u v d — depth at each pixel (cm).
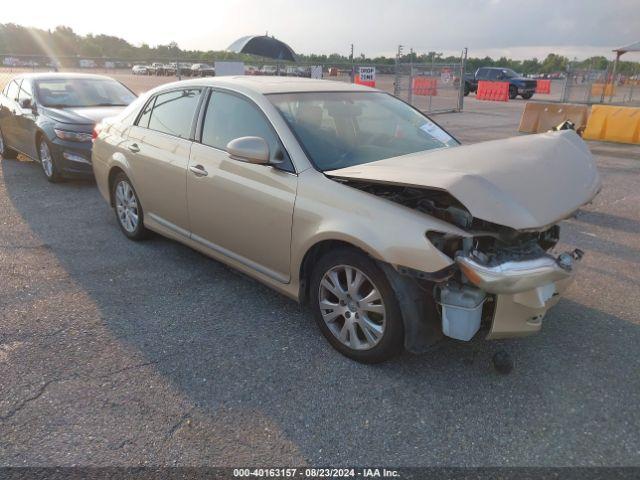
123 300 400
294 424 267
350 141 368
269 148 348
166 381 300
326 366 316
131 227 521
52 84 848
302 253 328
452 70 1930
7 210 632
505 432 262
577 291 421
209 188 392
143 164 466
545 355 329
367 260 297
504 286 265
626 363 321
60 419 267
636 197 724
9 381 297
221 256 407
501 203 257
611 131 1241
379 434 261
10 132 887
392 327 293
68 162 729
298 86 405
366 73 1758
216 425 265
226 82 410
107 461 241
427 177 273
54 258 481
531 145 329
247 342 343
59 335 347
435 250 267
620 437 259
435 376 307
